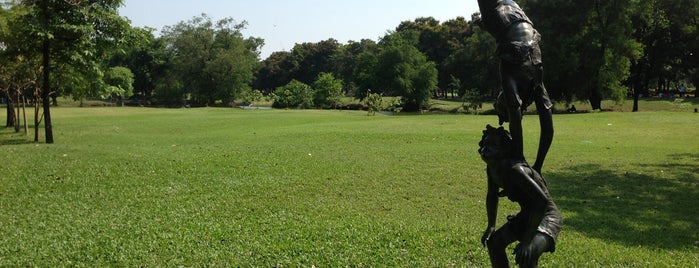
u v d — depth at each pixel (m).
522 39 4.25
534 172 4.34
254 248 8.09
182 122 34.44
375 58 68.31
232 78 72.69
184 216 10.09
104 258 7.70
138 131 28.95
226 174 14.23
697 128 26.17
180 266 7.33
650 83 73.00
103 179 13.35
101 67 24.52
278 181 13.36
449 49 78.31
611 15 43.47
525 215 4.44
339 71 93.31
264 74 105.50
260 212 10.48
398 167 15.30
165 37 73.69
